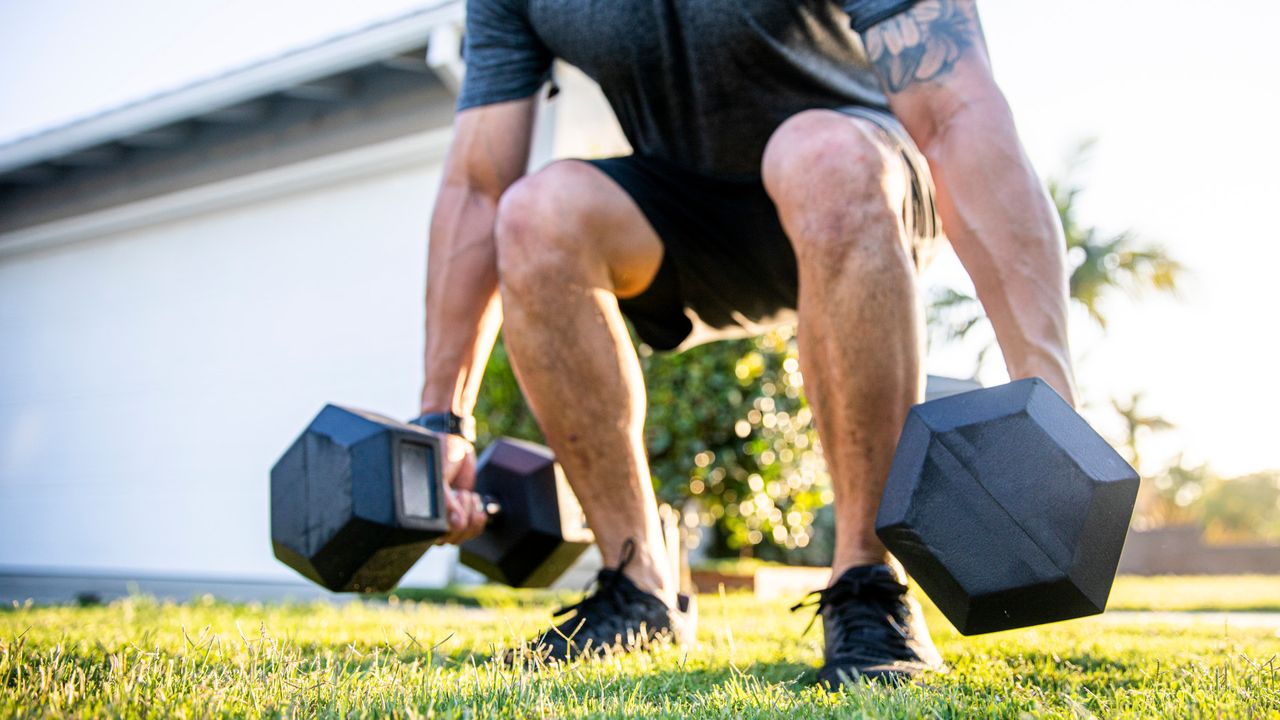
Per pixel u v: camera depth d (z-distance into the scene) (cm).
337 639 191
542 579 213
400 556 157
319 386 681
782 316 202
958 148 138
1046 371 131
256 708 94
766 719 97
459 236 185
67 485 782
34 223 823
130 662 126
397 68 678
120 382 770
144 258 775
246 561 689
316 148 701
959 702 103
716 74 169
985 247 135
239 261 731
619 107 185
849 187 138
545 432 169
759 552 1002
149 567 728
